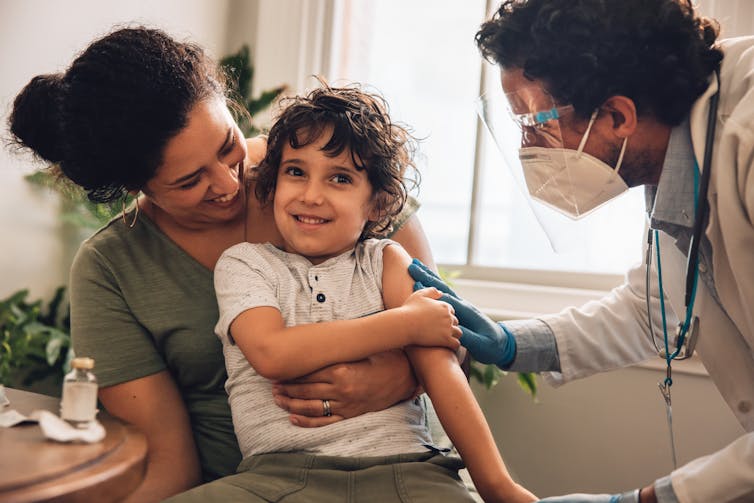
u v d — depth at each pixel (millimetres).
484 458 1156
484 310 2199
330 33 2535
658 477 1939
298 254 1327
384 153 1302
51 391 2162
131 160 1172
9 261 2023
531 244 2371
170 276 1342
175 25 2412
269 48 2514
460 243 2576
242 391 1243
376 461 1146
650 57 1101
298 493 1108
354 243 1369
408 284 1319
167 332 1322
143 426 1298
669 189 1152
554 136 1191
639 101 1127
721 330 1225
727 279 1144
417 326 1197
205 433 1366
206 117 1172
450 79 2588
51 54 2064
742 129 1053
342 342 1157
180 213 1292
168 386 1345
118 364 1308
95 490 782
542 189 1247
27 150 1393
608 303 1490
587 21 1104
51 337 1969
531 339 1433
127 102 1138
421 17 2611
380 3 2650
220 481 1128
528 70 1158
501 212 2395
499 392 2129
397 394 1226
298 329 1165
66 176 1271
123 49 1168
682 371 1904
